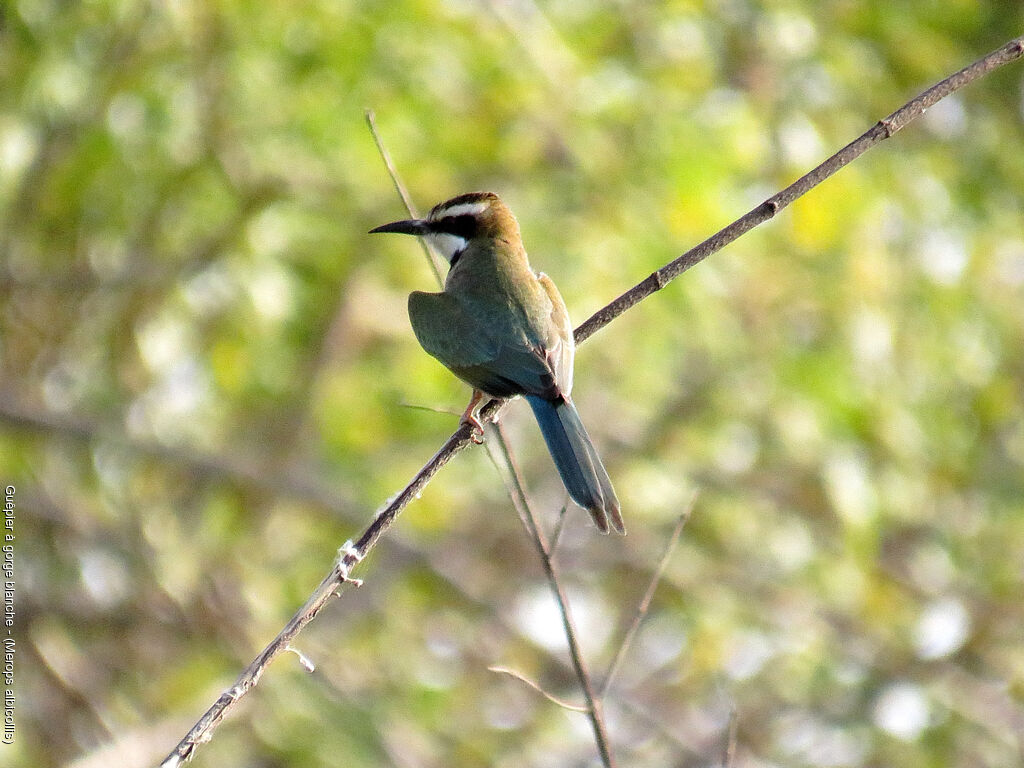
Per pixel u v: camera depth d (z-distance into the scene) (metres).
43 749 14.32
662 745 16.28
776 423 14.93
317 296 15.20
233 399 15.56
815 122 14.63
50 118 13.70
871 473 15.45
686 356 16.22
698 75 14.34
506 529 16.70
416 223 10.42
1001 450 17.72
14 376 15.11
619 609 16.80
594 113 13.85
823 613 16.38
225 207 14.29
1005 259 17.06
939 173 15.68
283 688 13.97
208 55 13.74
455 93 13.89
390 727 14.66
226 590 15.09
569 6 14.53
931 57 15.88
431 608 16.55
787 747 16.14
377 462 15.37
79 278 14.50
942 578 16.97
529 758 15.88
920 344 15.85
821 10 15.50
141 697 14.84
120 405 15.13
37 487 14.62
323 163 14.12
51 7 13.01
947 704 16.14
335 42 13.61
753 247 14.27
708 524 16.00
